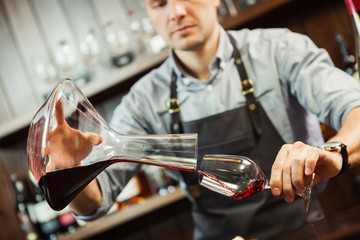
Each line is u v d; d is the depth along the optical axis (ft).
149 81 4.75
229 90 4.40
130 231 6.90
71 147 2.25
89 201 3.26
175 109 4.55
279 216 4.12
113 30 6.48
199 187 4.38
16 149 7.14
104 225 6.14
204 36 3.92
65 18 7.15
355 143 2.68
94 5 7.04
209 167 2.34
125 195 6.37
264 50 4.31
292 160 2.34
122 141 2.35
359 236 1.83
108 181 3.76
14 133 6.71
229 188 2.30
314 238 1.99
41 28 7.22
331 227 2.11
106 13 6.99
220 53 4.32
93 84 6.29
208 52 4.27
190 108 4.50
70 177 2.26
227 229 4.35
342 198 6.35
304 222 4.03
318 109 3.67
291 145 2.49
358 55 3.15
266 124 4.26
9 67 7.27
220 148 4.39
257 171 2.28
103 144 2.35
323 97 3.53
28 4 7.27
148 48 6.66
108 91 6.56
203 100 4.45
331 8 6.41
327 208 6.41
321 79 3.65
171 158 2.28
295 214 4.06
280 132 4.24
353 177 6.30
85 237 6.18
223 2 6.41
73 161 2.25
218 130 4.37
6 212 6.94
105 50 6.89
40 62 6.67
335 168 2.47
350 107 3.12
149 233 6.88
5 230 6.89
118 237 6.92
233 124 4.33
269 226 4.15
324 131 5.69
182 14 3.73
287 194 2.38
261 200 4.17
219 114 4.35
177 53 4.38
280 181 2.37
